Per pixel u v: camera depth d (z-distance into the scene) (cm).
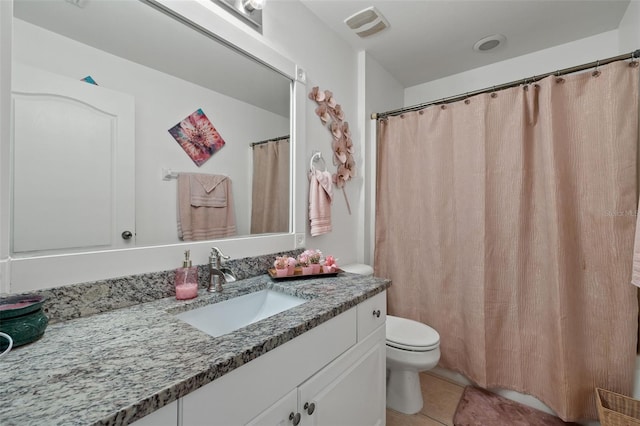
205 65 117
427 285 190
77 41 85
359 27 183
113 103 93
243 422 63
